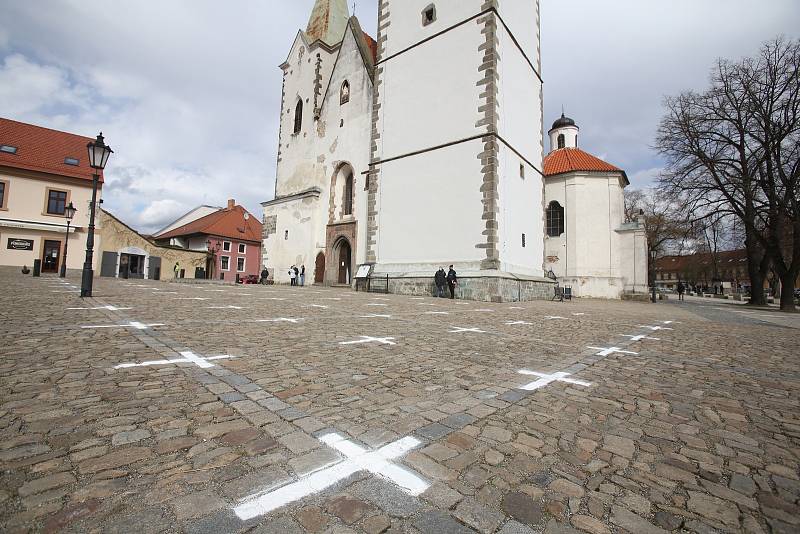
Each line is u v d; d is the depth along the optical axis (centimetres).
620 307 1805
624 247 2831
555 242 3012
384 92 2209
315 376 369
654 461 230
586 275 2881
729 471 220
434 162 1934
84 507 165
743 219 2288
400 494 185
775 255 2191
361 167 2561
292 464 206
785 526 172
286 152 3209
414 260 1958
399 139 2102
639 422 290
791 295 2106
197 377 345
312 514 168
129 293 1193
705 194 2419
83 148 3259
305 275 2820
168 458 207
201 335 536
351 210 2648
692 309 1923
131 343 466
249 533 154
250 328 614
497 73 1800
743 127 2331
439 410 296
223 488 183
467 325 784
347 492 185
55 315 655
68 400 280
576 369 444
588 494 192
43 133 3152
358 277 2145
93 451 210
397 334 631
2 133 2952
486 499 184
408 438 244
